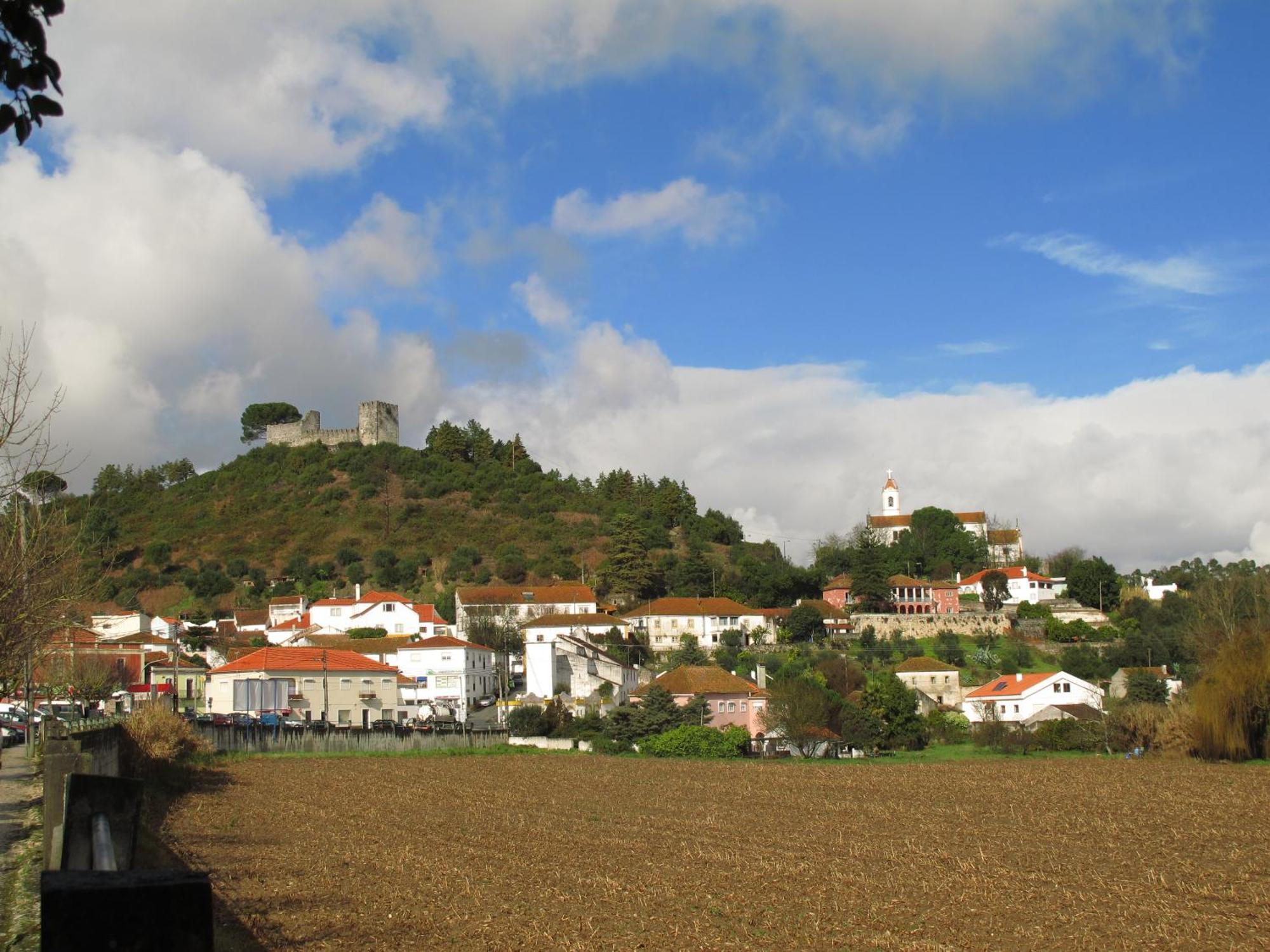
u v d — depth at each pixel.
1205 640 81.06
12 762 44.47
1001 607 156.00
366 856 34.97
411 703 107.62
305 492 193.38
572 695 104.12
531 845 38.06
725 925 25.66
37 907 18.31
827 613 142.50
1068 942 23.86
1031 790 55.91
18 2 8.28
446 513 189.00
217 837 38.75
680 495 198.12
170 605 153.75
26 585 25.89
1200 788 55.72
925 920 26.09
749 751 80.06
